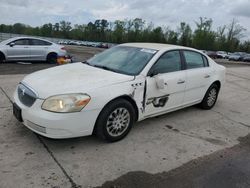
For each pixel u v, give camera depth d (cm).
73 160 365
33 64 1305
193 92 571
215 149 438
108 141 420
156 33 8562
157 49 502
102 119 398
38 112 368
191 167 375
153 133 475
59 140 415
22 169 336
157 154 402
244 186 342
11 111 523
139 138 450
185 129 509
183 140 459
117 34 9338
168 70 503
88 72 443
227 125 557
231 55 5038
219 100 775
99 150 397
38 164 349
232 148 448
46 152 379
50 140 413
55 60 1412
